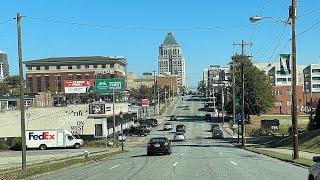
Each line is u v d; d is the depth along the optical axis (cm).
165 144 3956
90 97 13738
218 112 13750
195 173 2183
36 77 17575
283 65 3528
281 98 15525
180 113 15600
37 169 2730
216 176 2025
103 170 2528
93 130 8431
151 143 3966
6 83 19062
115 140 7850
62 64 17550
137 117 13550
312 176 1267
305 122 10850
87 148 7075
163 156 3809
